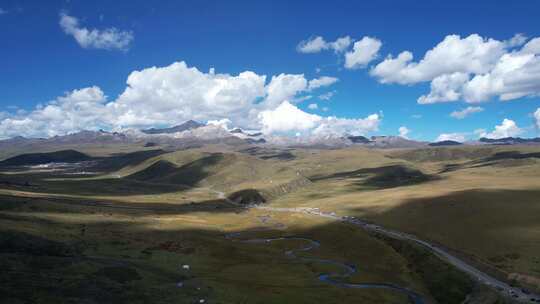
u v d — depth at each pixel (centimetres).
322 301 9819
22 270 8425
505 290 10012
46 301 6944
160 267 10881
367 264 14450
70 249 11250
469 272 11612
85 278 8556
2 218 14112
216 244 15338
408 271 13312
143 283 8981
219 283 10050
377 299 10506
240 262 13288
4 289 7150
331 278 12475
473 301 9925
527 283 10425
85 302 7206
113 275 9131
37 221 14750
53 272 8631
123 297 7838
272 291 10088
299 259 14975
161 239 14912
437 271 12338
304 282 11550
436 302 10731
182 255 12938
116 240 13412
